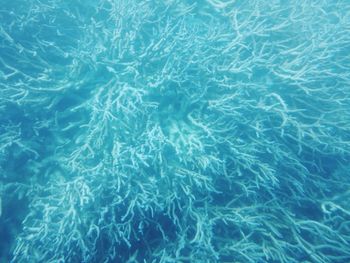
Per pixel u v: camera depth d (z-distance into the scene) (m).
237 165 3.76
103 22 4.16
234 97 3.72
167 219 3.72
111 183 3.32
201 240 3.21
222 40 4.12
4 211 3.49
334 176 4.46
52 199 3.35
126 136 3.57
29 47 4.05
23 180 3.66
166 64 3.62
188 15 4.55
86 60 3.74
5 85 3.49
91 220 3.26
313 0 4.96
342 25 4.50
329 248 3.98
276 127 3.89
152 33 4.35
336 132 4.30
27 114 3.69
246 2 4.71
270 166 3.80
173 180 3.50
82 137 3.79
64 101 3.99
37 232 3.19
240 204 3.96
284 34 4.55
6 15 4.03
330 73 3.95
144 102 3.59
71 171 3.58
